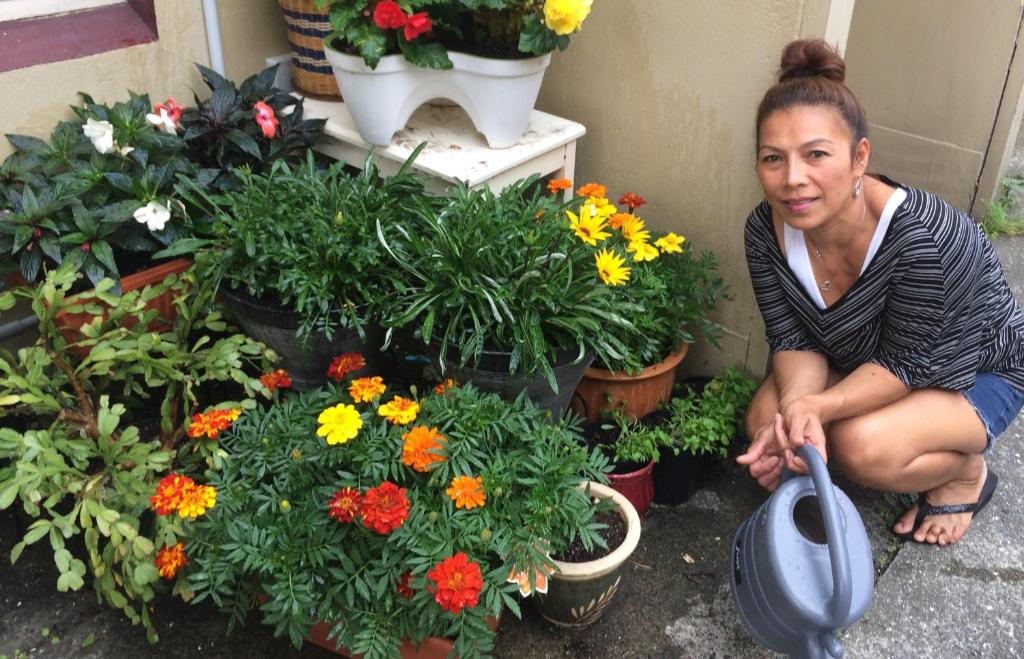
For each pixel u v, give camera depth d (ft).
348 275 6.81
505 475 5.76
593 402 7.82
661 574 7.13
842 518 5.37
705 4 7.39
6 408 6.75
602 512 6.53
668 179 8.34
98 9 8.16
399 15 7.20
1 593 6.97
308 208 6.88
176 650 6.52
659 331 7.70
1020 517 7.66
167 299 7.48
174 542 5.91
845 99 5.68
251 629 6.65
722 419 7.54
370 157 7.55
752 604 5.60
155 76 8.40
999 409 6.94
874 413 6.56
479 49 7.73
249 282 6.84
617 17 8.07
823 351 7.04
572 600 6.27
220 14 8.65
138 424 7.60
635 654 6.48
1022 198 12.34
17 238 6.84
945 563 7.20
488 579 5.40
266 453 6.10
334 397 6.49
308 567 5.62
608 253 6.77
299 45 8.73
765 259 6.84
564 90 8.84
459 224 6.62
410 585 5.31
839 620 5.05
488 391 6.73
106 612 6.83
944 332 6.33
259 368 7.40
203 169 7.82
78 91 7.91
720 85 7.57
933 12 10.51
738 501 7.84
